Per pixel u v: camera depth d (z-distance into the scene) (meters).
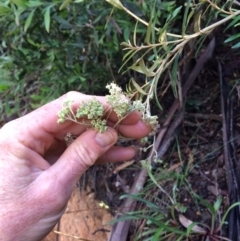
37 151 0.24
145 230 0.33
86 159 0.23
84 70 0.35
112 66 0.37
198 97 0.37
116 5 0.22
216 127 0.35
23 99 0.46
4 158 0.23
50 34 0.36
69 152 0.23
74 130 0.24
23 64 0.38
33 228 0.24
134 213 0.32
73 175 0.23
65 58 0.36
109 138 0.22
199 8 0.23
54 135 0.25
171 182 0.34
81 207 0.39
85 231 0.38
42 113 0.24
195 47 0.34
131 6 0.30
